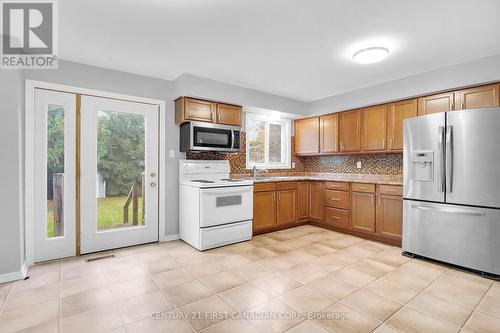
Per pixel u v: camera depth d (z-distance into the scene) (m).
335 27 2.21
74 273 2.50
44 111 2.77
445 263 2.75
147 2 1.87
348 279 2.39
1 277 2.29
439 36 2.34
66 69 2.87
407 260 2.88
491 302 2.00
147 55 2.78
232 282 2.32
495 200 2.42
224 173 4.06
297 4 1.89
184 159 3.72
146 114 3.42
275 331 1.65
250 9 1.96
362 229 3.71
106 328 1.68
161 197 3.52
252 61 2.95
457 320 1.77
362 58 2.67
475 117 2.53
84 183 3.01
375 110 3.87
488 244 2.45
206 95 3.49
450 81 3.01
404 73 3.31
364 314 1.84
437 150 2.75
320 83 3.73
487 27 2.18
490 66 2.72
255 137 4.75
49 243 2.81
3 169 2.31
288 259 2.89
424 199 2.86
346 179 4.09
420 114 3.37
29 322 1.73
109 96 3.13
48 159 2.81
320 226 4.40
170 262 2.79
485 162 2.48
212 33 2.32
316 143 4.73
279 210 4.12
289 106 4.50
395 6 1.91
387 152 3.75
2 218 2.30
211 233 3.24
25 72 2.64
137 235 3.37
